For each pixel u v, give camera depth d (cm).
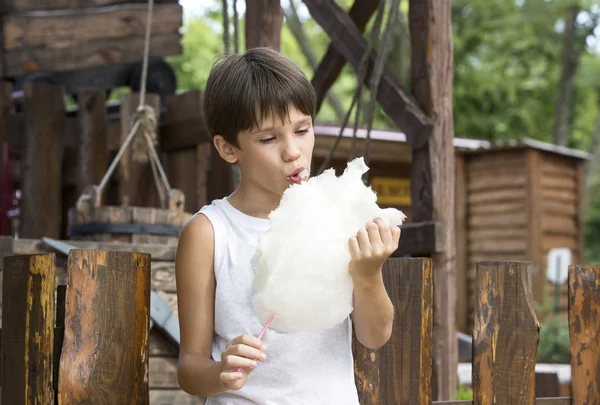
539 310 1170
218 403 204
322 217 178
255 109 192
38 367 217
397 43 1788
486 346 255
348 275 178
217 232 206
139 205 650
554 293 1222
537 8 2052
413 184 480
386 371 249
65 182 732
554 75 2178
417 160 477
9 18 748
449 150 477
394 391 249
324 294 174
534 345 252
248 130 195
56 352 218
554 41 2125
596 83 2342
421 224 468
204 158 654
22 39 746
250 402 199
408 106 472
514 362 252
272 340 198
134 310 225
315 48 2100
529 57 2144
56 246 400
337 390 201
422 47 478
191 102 671
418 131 466
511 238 1205
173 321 358
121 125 651
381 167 1091
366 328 197
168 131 679
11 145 750
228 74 198
